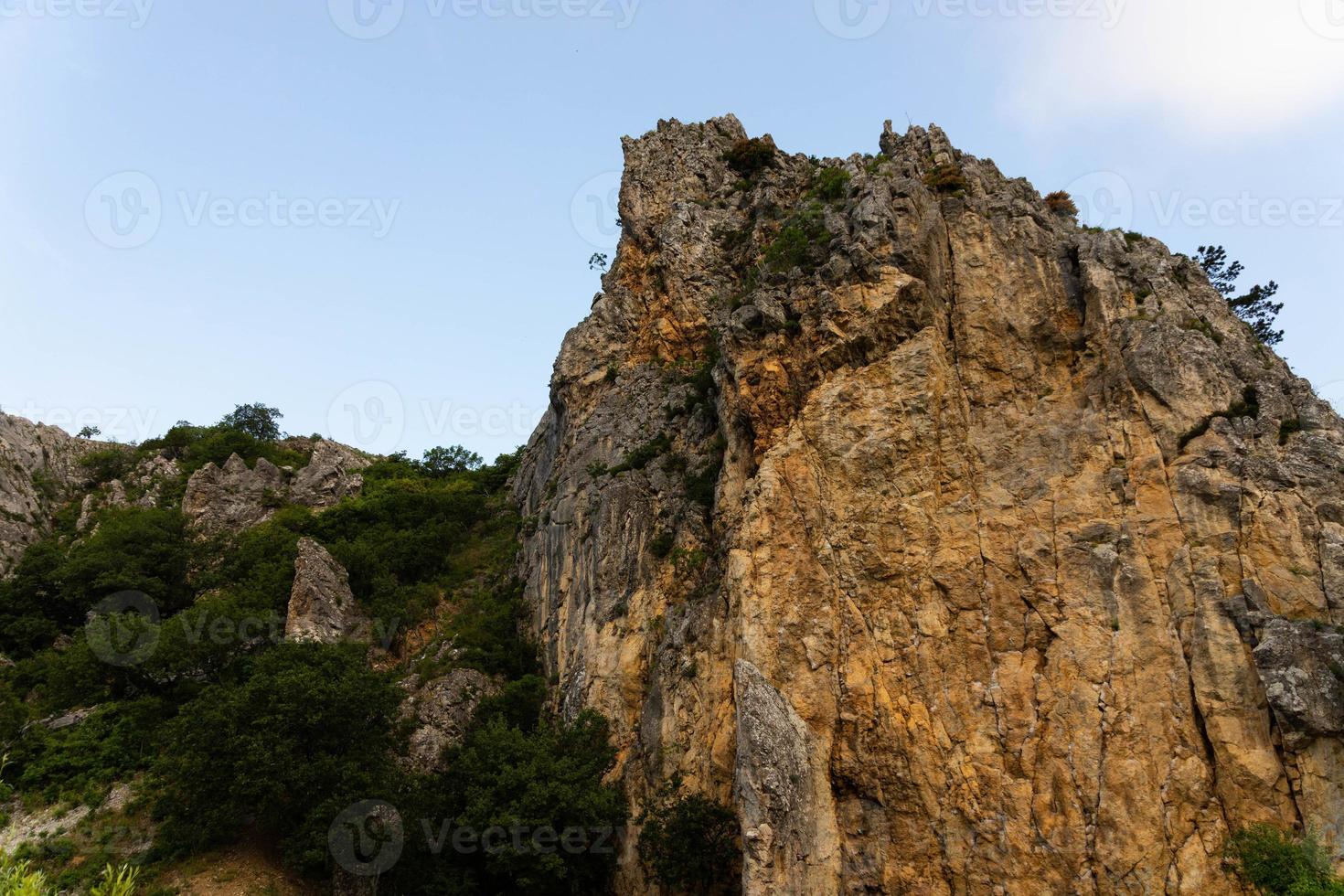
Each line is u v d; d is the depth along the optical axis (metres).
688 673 37.06
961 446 35.03
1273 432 33.03
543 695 45.09
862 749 31.25
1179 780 28.39
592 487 48.66
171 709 42.94
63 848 36.09
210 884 34.50
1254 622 29.36
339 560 56.19
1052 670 30.88
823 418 35.84
